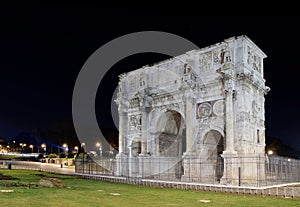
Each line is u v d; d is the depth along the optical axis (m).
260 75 56.12
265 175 49.22
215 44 53.22
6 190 30.12
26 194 28.25
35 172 63.97
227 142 48.59
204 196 32.66
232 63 50.03
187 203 26.83
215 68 52.66
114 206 23.53
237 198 31.39
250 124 50.88
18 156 132.25
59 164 100.25
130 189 38.28
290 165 55.22
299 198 31.89
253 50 54.19
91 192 32.69
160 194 33.47
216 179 52.69
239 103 49.56
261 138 54.16
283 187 40.47
